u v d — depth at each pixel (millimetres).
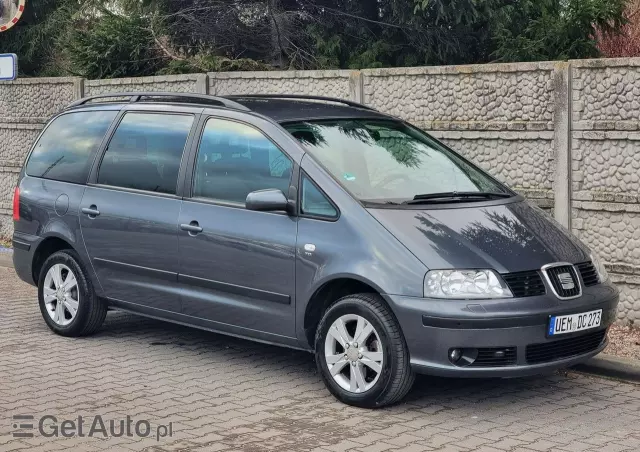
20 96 13039
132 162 7785
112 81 11984
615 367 7117
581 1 10867
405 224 6227
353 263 6172
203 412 6199
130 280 7645
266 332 6773
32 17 18047
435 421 6051
